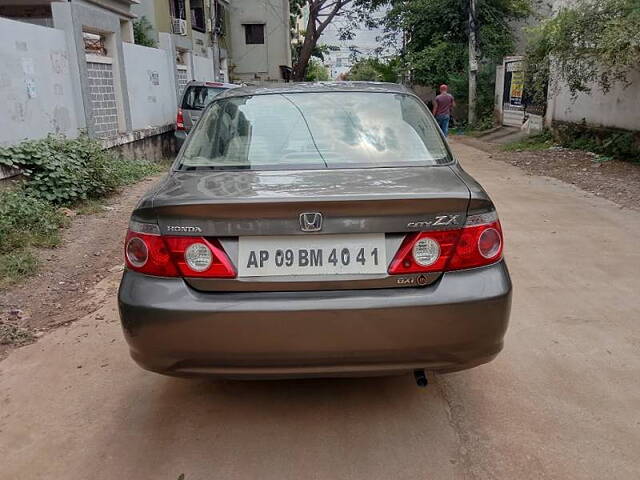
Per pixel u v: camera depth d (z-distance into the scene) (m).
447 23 21.59
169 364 2.44
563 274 4.73
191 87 12.55
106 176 7.93
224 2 29.66
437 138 3.28
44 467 2.46
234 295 2.39
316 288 2.38
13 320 3.95
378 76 28.42
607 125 11.62
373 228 2.37
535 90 13.30
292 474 2.40
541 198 7.88
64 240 5.81
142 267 2.48
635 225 6.28
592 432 2.64
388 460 2.47
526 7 17.83
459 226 2.42
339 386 3.08
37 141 7.38
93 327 3.84
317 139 3.12
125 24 14.01
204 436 2.66
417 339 2.38
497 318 2.45
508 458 2.47
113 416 2.83
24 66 7.43
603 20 10.10
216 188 2.58
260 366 2.40
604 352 3.39
